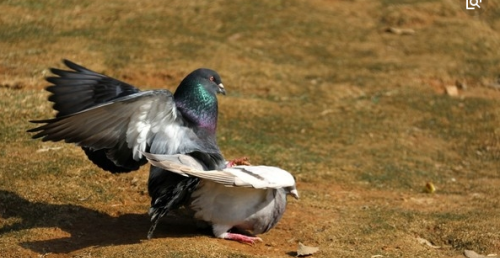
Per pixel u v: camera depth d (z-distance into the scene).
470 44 19.67
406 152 13.78
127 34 17.50
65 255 8.69
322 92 16.09
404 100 16.06
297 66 17.41
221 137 13.11
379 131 14.55
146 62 16.02
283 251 9.20
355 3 21.75
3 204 9.84
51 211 9.80
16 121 12.20
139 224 9.65
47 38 16.47
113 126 8.62
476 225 10.37
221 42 17.97
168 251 8.62
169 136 8.83
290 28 19.45
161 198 8.69
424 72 17.64
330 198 11.32
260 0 20.84
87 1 19.19
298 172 12.18
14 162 10.90
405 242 9.79
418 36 19.92
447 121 15.28
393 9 21.39
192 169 8.30
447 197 11.85
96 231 9.39
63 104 9.23
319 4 21.34
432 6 21.67
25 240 9.00
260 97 15.48
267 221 9.12
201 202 8.95
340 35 19.55
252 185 8.48
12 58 15.02
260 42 18.45
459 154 14.02
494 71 18.17
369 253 9.27
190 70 15.89
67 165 11.01
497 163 13.76
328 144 13.72
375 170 12.72
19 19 17.23
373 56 18.55
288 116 14.64
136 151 8.75
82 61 15.48
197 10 19.66
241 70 16.53
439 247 9.84
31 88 13.68
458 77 17.64
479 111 15.77
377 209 10.94
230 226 9.17
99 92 9.31
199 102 9.42
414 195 11.88
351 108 15.46
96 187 10.59
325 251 9.20
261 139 13.35
